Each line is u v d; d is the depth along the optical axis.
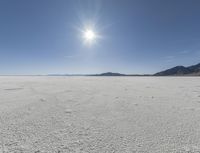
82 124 4.57
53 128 4.23
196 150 3.07
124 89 13.14
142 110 6.20
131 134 3.88
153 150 3.08
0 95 9.45
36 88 13.05
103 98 8.74
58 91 11.41
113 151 3.04
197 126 4.39
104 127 4.35
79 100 8.11
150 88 14.03
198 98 8.88
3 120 4.84
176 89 13.28
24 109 6.20
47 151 3.02
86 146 3.24
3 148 3.11
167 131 4.05
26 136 3.69
